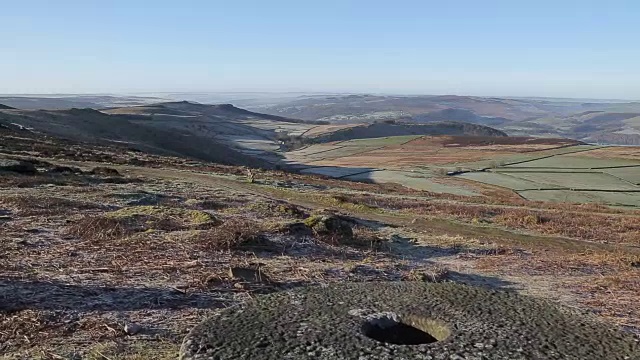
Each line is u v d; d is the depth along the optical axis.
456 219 22.25
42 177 21.73
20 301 6.33
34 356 4.91
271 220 15.32
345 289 5.39
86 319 5.96
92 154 41.19
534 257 13.72
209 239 10.68
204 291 7.48
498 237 18.11
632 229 22.64
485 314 4.59
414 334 4.54
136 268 8.47
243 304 4.81
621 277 11.30
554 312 4.72
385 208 25.00
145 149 66.94
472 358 3.60
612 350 3.84
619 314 8.33
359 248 12.71
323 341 3.87
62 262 8.50
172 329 5.89
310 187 33.06
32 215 12.66
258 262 9.61
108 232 10.89
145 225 12.00
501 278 11.05
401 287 5.49
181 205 17.83
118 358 4.93
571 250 16.20
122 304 6.64
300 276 9.02
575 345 3.91
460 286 5.57
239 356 3.63
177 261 9.10
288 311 4.59
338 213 19.81
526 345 3.87
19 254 8.77
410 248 13.93
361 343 3.83
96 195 17.77
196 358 3.65
